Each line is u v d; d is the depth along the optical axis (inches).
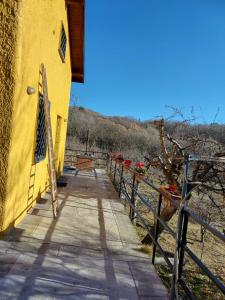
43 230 188.4
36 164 240.4
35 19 182.5
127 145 1258.0
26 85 178.4
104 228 211.2
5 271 129.4
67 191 340.8
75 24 379.6
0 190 159.6
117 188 386.6
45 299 112.6
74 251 162.4
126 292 126.0
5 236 165.6
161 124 313.7
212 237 384.5
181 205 117.3
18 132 171.2
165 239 317.1
